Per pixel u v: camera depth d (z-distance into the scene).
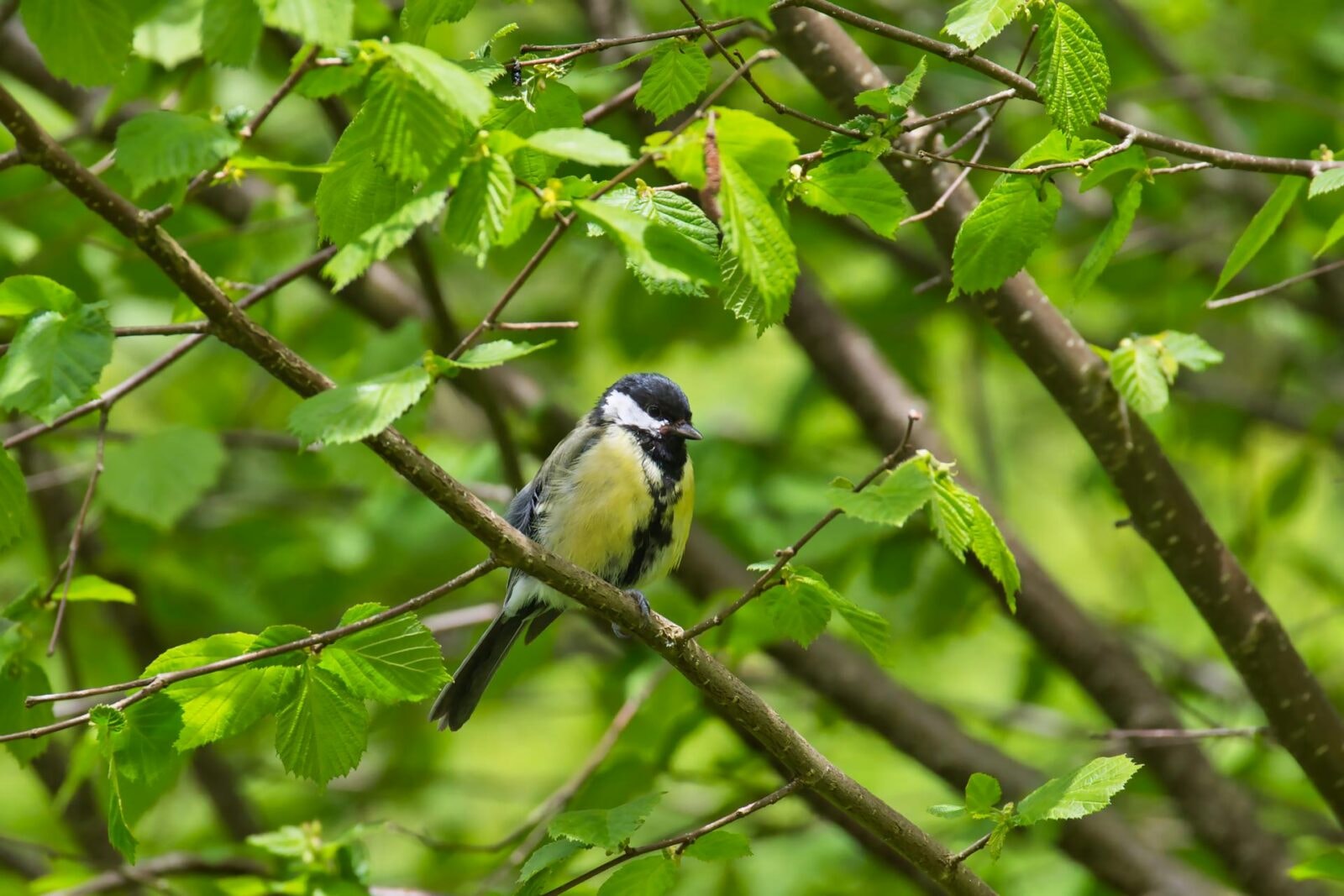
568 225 5.16
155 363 7.02
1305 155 12.87
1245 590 8.25
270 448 12.96
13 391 5.09
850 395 10.97
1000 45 13.02
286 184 10.73
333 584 12.44
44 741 7.11
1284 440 16.52
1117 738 8.19
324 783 5.91
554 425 12.09
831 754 13.62
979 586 12.43
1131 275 12.95
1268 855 9.96
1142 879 9.95
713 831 6.09
